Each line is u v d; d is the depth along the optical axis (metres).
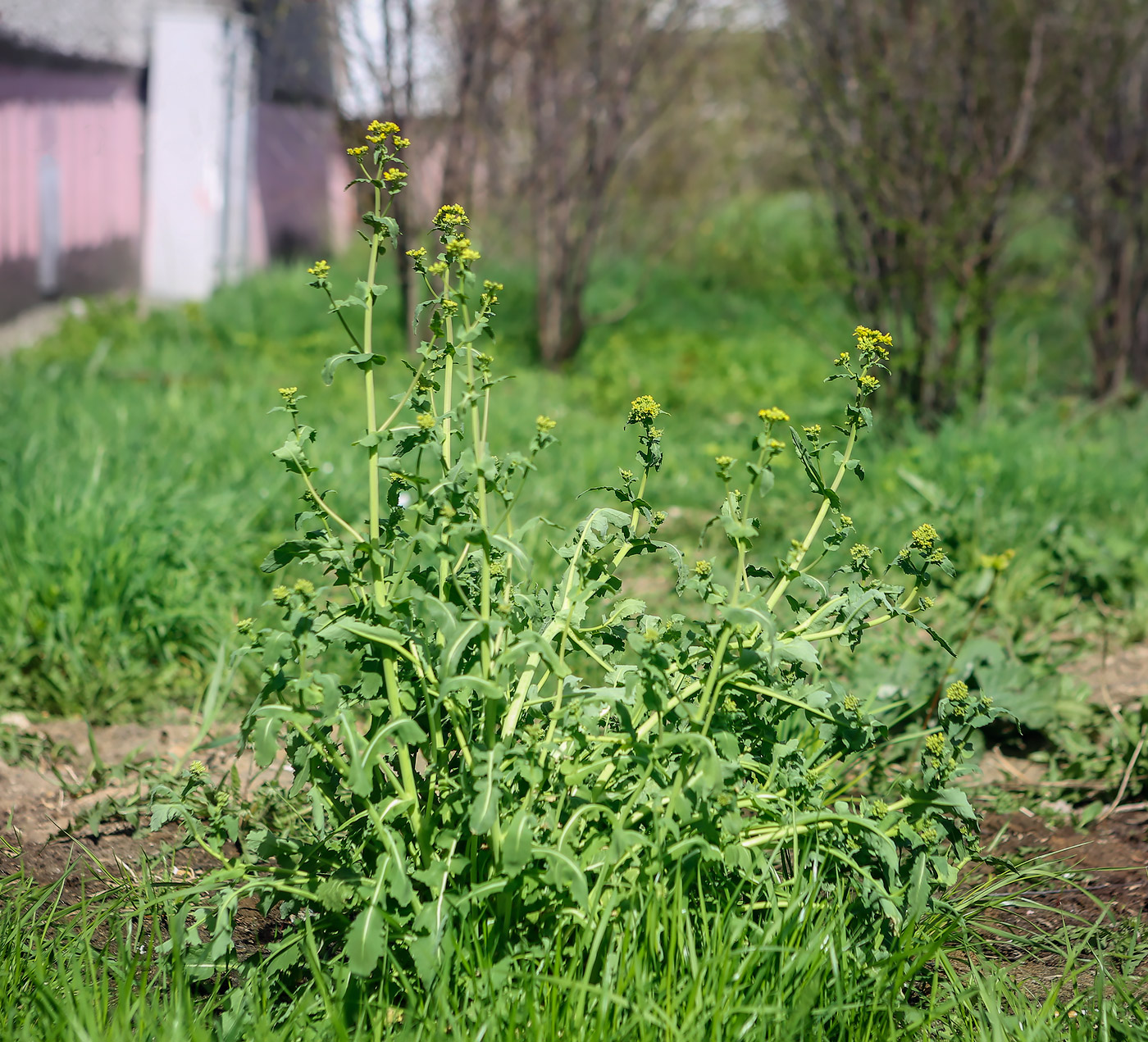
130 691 3.87
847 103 7.31
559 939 1.98
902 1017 2.09
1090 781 3.37
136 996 2.11
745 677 2.16
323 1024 1.99
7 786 3.22
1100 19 7.66
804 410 8.24
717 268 14.93
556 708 2.16
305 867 2.17
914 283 7.39
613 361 10.59
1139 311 8.93
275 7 13.82
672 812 2.02
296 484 5.34
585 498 6.07
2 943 2.24
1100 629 4.55
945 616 4.36
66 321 11.66
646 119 11.05
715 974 1.97
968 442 6.53
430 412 2.21
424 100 10.45
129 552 4.22
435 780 2.13
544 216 10.83
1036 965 2.42
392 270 13.32
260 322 11.98
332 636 1.98
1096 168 8.55
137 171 15.08
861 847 2.26
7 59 11.98
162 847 2.69
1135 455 6.77
